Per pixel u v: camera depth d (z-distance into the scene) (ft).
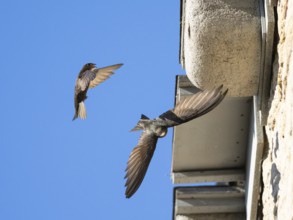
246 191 62.64
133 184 24.77
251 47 49.49
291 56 43.29
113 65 32.45
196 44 50.03
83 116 32.35
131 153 25.41
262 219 55.72
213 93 25.79
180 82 59.06
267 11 49.06
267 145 53.11
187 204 65.57
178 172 65.31
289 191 42.57
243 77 50.75
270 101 50.75
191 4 50.52
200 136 61.72
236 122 60.18
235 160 63.77
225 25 49.37
